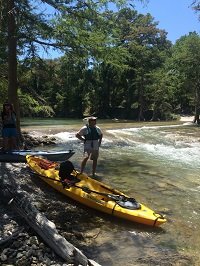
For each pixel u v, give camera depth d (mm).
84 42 15867
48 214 8891
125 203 9094
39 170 11195
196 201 10422
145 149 19812
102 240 7797
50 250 6961
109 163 15391
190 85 43406
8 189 9633
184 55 41812
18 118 16734
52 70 17125
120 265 6785
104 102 60812
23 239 7254
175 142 22031
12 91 16219
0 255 6664
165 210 9633
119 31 16688
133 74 56625
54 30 15125
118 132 25172
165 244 7703
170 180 12672
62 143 21062
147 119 56781
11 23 14859
